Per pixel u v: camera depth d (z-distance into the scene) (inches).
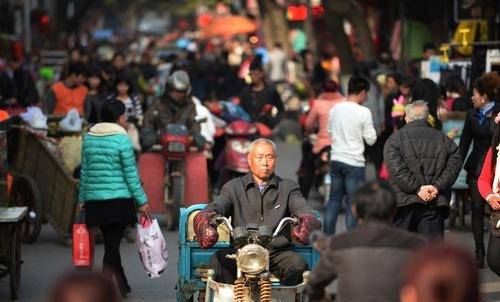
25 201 1191.6
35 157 1197.7
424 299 402.9
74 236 864.3
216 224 695.1
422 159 828.0
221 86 2379.4
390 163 829.8
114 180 858.8
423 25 2086.6
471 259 407.8
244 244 671.8
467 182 997.8
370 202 546.0
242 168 1371.8
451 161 831.7
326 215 1107.9
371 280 520.1
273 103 1457.9
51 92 1499.8
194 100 1323.8
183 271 738.2
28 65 3026.6
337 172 1101.1
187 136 1241.4
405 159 829.2
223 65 2416.3
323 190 1466.5
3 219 855.1
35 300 880.9
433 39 2068.2
